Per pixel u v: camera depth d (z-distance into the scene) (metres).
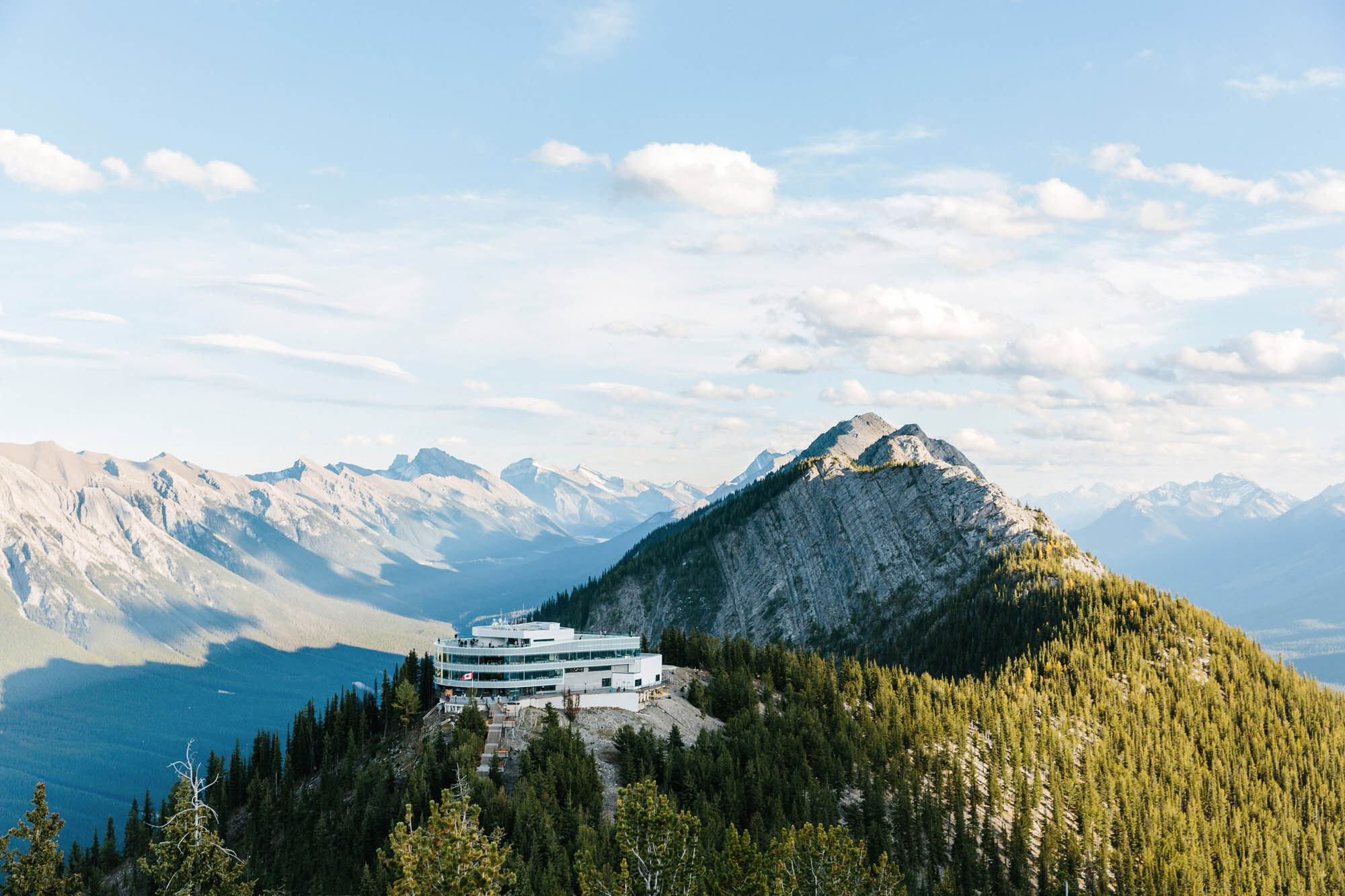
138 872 187.00
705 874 107.62
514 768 169.62
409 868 80.69
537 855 137.00
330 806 174.88
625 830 101.75
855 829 171.50
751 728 194.12
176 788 88.88
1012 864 175.25
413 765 175.00
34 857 100.38
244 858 171.75
